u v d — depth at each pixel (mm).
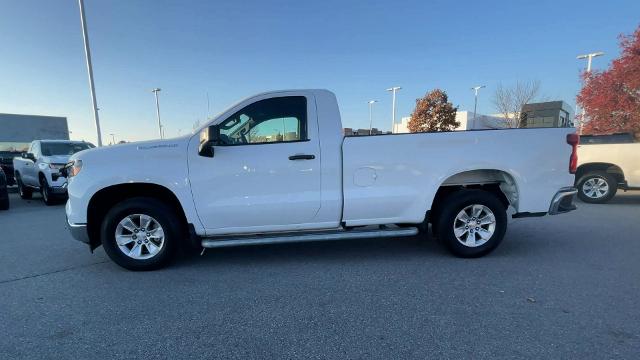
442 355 2600
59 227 6988
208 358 2623
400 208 4461
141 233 4375
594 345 2680
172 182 4188
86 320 3195
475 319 3088
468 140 4438
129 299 3604
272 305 3426
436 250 5020
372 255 4832
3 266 4625
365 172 4367
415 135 4387
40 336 2947
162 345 2795
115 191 4414
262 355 2648
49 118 30281
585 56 21516
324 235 4363
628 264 4367
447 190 4840
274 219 4348
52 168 9578
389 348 2697
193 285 3932
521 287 3719
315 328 2998
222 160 4211
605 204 8586
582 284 3770
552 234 5789
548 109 26359
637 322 2994
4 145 17984
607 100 15281
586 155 8859
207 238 4426
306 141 4301
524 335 2830
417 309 3287
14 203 10914
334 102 4375
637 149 8211
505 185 4719
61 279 4156
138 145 4246
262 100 4340
